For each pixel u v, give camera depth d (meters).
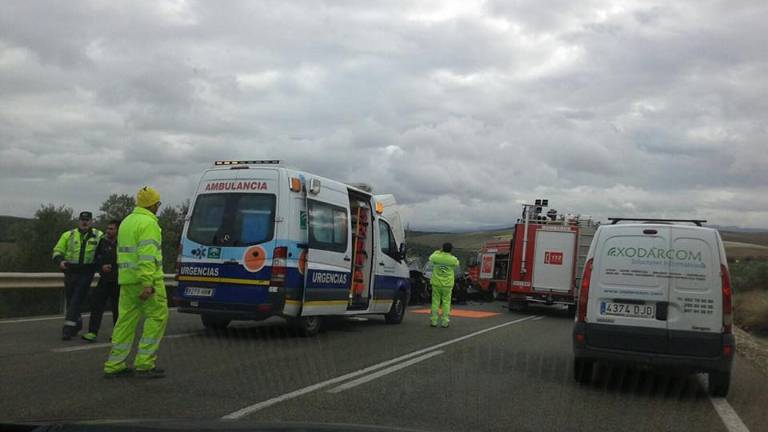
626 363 7.78
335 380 7.48
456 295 25.05
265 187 10.51
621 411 6.65
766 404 7.32
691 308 7.41
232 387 6.87
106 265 9.69
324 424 2.71
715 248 7.46
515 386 7.64
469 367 8.79
